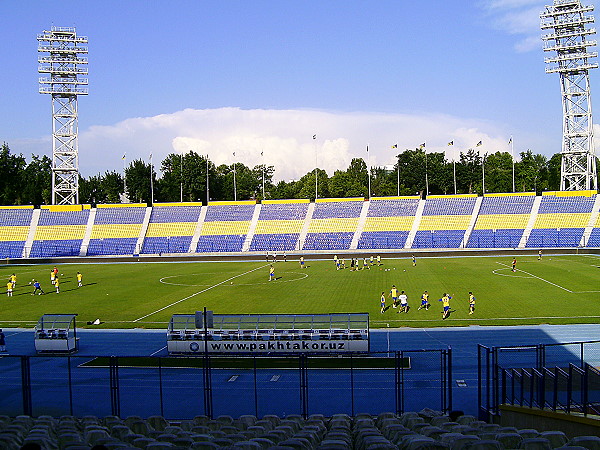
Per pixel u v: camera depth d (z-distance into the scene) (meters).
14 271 90.19
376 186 193.12
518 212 109.25
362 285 65.38
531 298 53.81
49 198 156.25
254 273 80.06
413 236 108.19
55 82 117.56
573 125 115.44
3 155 145.00
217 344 37.22
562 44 113.94
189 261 101.25
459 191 174.12
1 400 29.06
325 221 115.00
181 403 28.52
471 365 33.62
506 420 22.03
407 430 17.62
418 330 42.97
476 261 88.81
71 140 120.38
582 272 71.38
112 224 116.06
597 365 31.62
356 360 35.66
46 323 39.34
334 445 15.32
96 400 29.03
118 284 71.38
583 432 18.05
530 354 34.94
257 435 17.58
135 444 16.56
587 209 106.19
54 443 16.44
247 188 186.00
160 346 40.41
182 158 166.62
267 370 34.19
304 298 56.97
